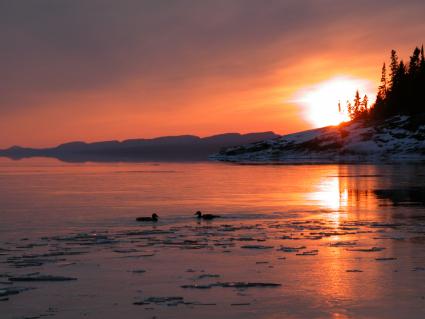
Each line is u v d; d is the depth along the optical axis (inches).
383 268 1001.5
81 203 2212.1
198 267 1020.5
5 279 941.2
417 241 1278.3
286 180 3595.0
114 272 984.9
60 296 840.9
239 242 1279.5
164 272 983.0
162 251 1171.3
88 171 5497.1
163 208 2020.2
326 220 1667.1
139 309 777.6
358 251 1159.0
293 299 818.2
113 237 1360.7
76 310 776.3
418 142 7642.7
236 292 856.9
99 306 792.3
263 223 1610.5
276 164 6505.9
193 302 807.1
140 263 1055.6
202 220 1688.0
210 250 1180.5
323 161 7066.9
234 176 4178.2
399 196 2417.6
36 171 5590.6
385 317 740.7
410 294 839.7
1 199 2394.2
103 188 3053.6
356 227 1513.3
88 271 992.9
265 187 3021.7
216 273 975.6
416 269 992.2
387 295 836.0
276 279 930.7
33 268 1019.3
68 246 1235.9
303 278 933.8
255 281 918.4
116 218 1739.7
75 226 1565.0
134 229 1501.0
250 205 2111.2
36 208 2032.5
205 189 2928.2
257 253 1143.6
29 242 1291.8
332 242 1272.1
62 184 3420.3
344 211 1898.4
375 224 1569.9
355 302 803.4
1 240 1320.1
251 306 786.8
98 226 1563.7
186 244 1255.5
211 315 751.1
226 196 2498.8
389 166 5305.1
